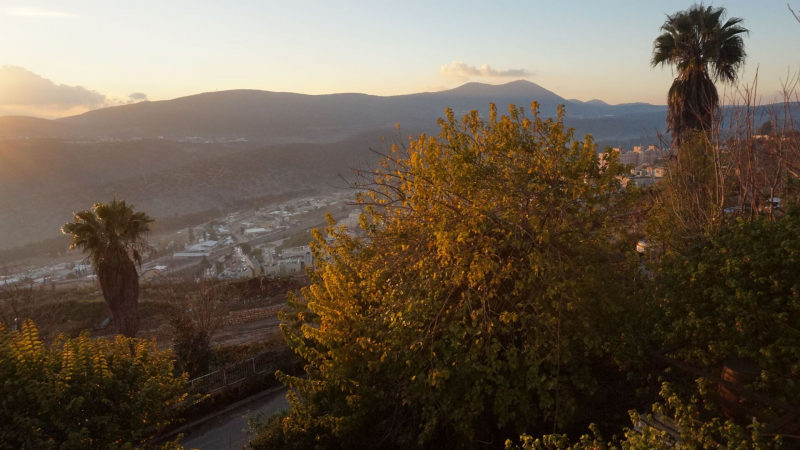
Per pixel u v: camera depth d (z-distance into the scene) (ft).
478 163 25.84
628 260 24.16
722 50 64.44
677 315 21.17
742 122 30.19
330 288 29.48
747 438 15.06
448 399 24.84
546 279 22.56
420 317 25.12
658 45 69.46
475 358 23.63
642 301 22.89
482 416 26.48
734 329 18.93
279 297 138.21
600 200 24.49
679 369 22.02
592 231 24.89
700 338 20.15
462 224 23.97
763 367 17.74
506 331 24.25
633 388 24.53
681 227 28.50
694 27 65.72
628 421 23.27
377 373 28.45
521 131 26.71
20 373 27.25
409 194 27.99
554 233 23.47
